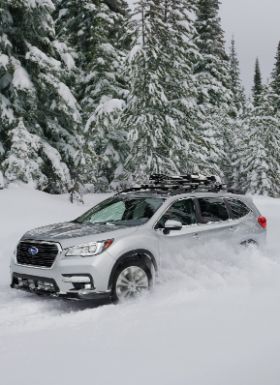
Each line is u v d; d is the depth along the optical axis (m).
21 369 3.79
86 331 4.89
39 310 6.45
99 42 24.58
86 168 20.88
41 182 19.20
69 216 15.95
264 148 44.09
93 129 21.84
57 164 19.48
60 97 19.45
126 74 21.50
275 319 4.81
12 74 18.56
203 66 35.78
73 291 6.30
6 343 4.65
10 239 11.98
